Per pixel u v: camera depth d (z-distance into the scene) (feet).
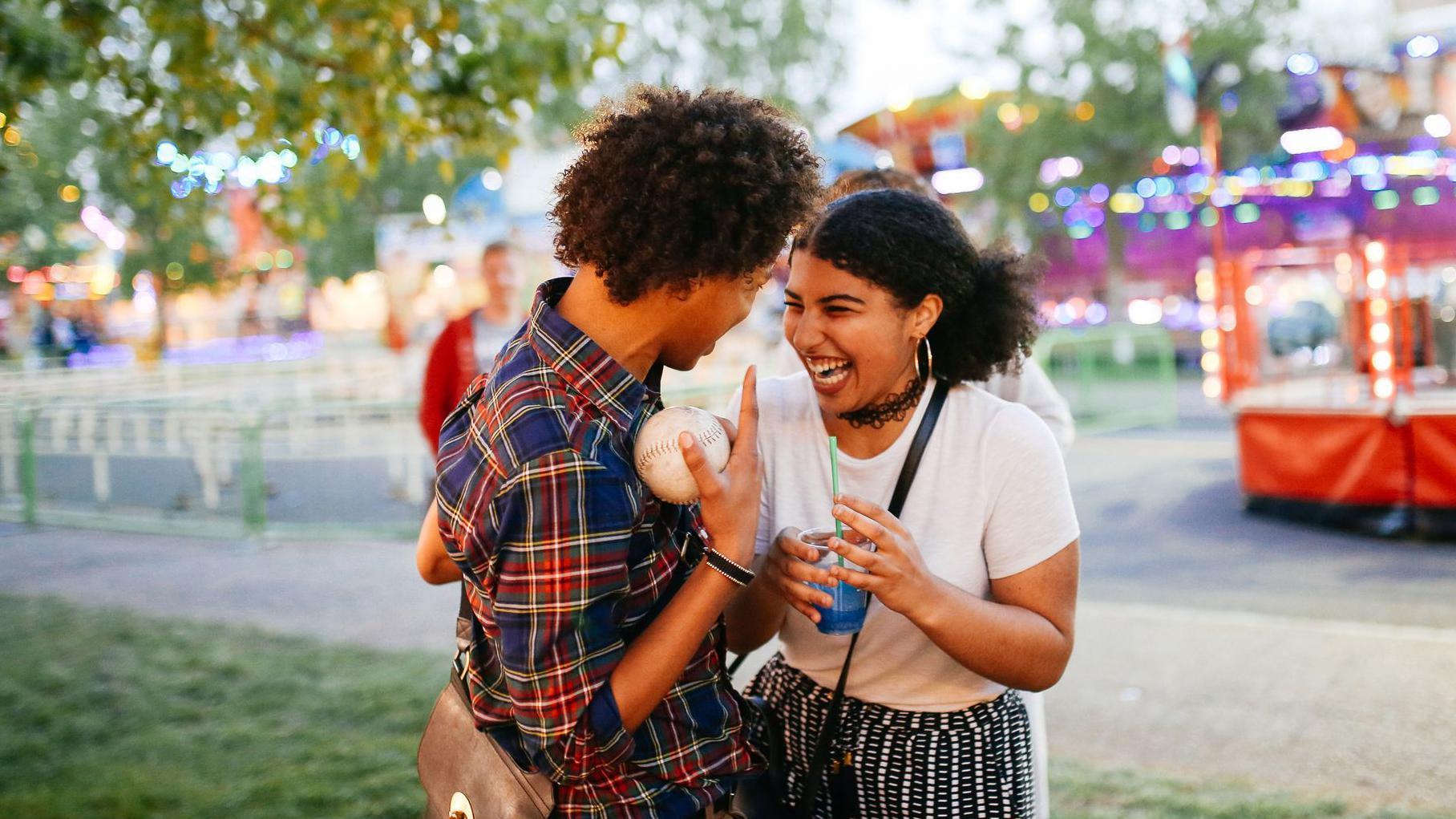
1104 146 64.44
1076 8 62.69
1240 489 27.66
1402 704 13.75
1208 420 42.68
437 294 49.96
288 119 13.43
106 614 19.66
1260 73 58.49
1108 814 10.93
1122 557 22.66
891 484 5.63
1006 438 5.47
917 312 5.32
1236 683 14.78
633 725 4.35
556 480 4.17
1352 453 23.93
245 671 16.16
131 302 76.38
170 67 12.54
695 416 4.48
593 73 13.91
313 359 57.31
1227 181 51.62
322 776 12.34
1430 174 46.88
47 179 27.22
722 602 4.47
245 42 12.96
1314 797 11.20
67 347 70.49
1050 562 5.39
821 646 5.76
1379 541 23.06
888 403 5.56
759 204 4.40
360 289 86.89
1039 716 7.13
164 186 14.85
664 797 4.62
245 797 11.76
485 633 4.77
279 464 37.32
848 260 5.16
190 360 73.31
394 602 20.43
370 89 13.02
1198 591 19.79
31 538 27.99
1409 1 44.29
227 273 62.23
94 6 12.26
